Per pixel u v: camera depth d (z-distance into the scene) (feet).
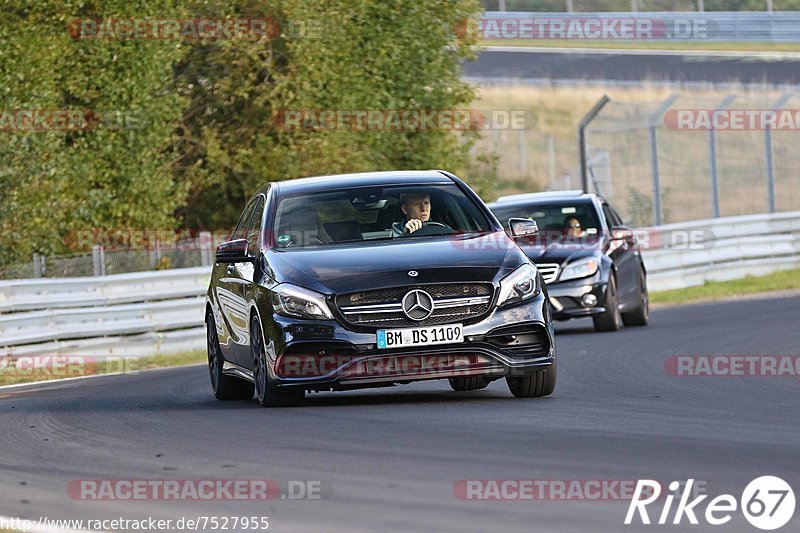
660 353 146.10
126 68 276.41
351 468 74.08
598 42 581.53
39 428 101.86
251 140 310.86
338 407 104.42
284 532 58.95
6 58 261.03
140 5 278.46
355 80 306.35
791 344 149.28
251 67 304.09
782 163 424.05
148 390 137.90
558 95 503.20
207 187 321.93
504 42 581.53
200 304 213.66
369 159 311.68
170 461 79.87
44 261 228.84
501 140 490.49
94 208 267.18
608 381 120.37
